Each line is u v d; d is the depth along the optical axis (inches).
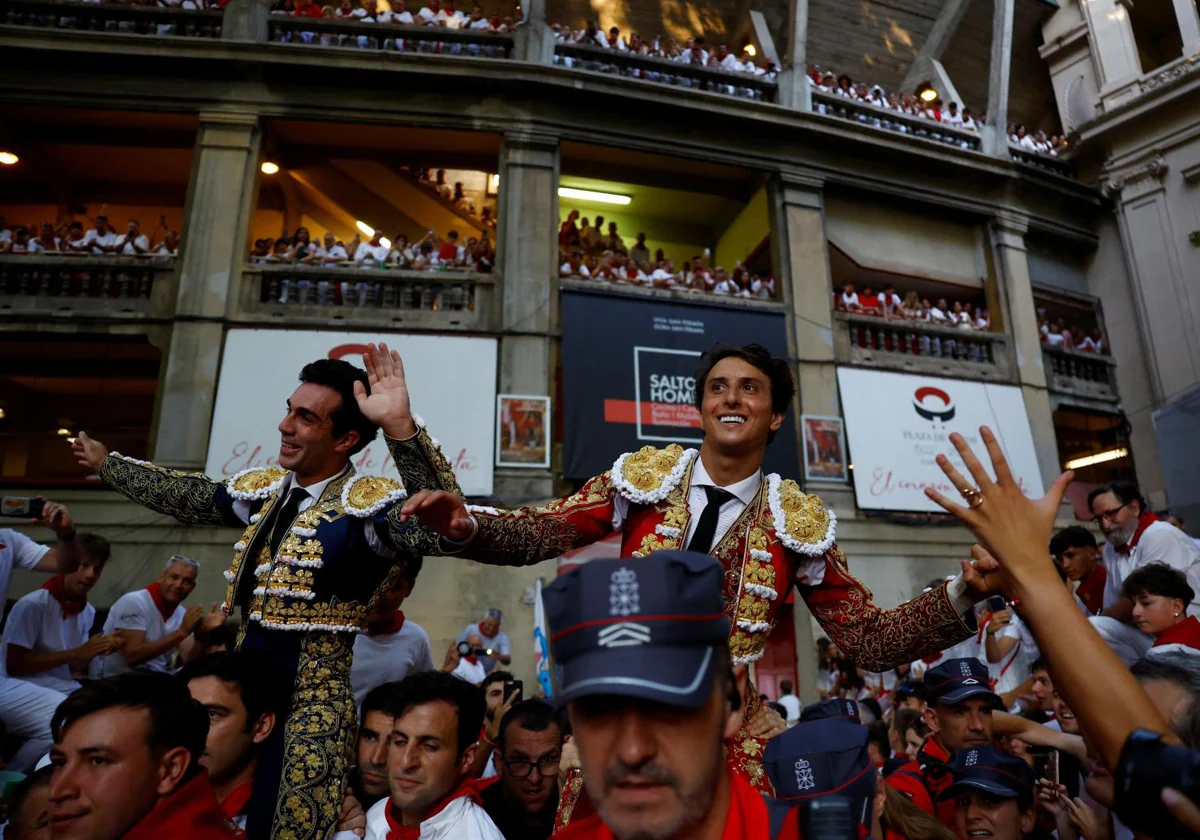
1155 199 621.9
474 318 463.5
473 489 426.0
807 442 490.9
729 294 515.5
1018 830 98.8
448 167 553.9
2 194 582.6
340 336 440.8
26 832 74.3
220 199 455.2
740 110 533.0
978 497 47.6
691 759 37.2
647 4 637.3
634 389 464.1
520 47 505.0
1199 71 599.2
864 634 74.8
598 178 591.8
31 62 459.2
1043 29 729.0
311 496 85.5
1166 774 34.9
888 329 548.1
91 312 432.1
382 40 502.3
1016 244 614.5
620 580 38.7
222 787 77.0
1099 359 621.9
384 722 101.5
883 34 690.8
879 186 578.9
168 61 462.6
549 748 112.3
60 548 142.3
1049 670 43.9
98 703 63.5
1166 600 126.7
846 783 58.6
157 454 406.9
